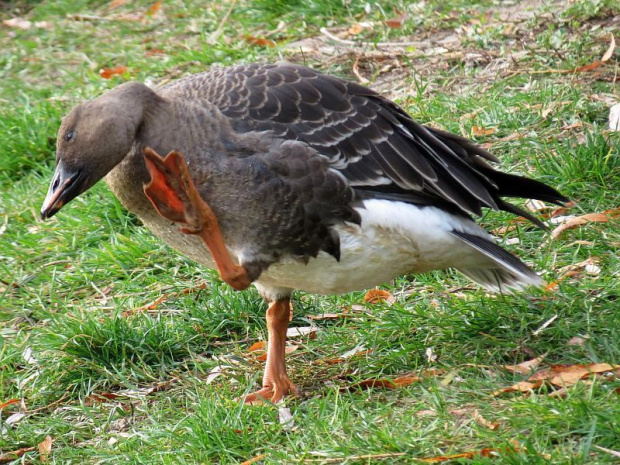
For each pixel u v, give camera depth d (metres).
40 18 20.03
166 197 8.17
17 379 10.41
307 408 8.92
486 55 15.13
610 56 14.14
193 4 19.31
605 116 12.98
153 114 8.82
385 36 16.53
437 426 8.06
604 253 10.62
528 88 13.84
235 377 9.89
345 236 9.00
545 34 15.17
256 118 8.91
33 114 15.48
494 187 9.71
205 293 11.55
